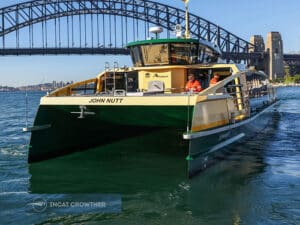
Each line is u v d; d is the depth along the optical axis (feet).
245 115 53.31
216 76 49.57
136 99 40.81
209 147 41.65
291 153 51.24
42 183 38.27
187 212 29.81
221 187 35.83
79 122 48.62
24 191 35.60
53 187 36.91
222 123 44.14
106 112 44.27
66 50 516.32
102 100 42.37
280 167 43.16
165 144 53.47
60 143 48.93
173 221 28.19
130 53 55.31
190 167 38.11
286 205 30.68
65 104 43.70
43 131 46.14
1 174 42.01
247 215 28.89
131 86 54.80
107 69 56.24
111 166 45.42
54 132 47.55
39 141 46.19
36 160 46.98
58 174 42.01
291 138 64.44
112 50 529.45
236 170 41.98
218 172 41.22
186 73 52.70
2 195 34.27
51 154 48.52
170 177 40.06
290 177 38.81
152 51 52.44
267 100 77.30
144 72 53.36
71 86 51.29
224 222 27.71
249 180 37.93
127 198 33.42
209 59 58.70
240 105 51.01
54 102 44.06
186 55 51.90
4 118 120.37
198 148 39.29
